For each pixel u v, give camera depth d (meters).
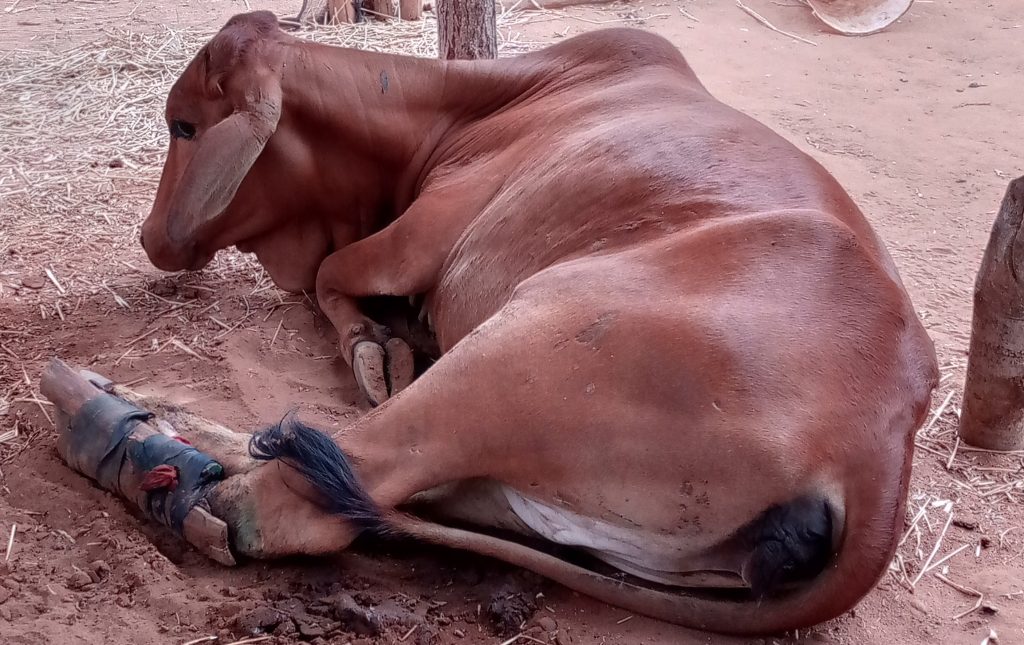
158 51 8.79
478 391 2.87
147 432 3.34
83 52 8.77
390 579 3.06
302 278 4.74
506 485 2.89
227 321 4.64
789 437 2.53
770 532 2.55
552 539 2.92
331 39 9.04
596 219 3.36
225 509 3.07
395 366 4.16
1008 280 3.56
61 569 3.07
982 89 8.51
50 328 4.54
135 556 3.08
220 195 3.99
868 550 2.56
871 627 2.95
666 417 2.63
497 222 3.75
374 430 2.97
